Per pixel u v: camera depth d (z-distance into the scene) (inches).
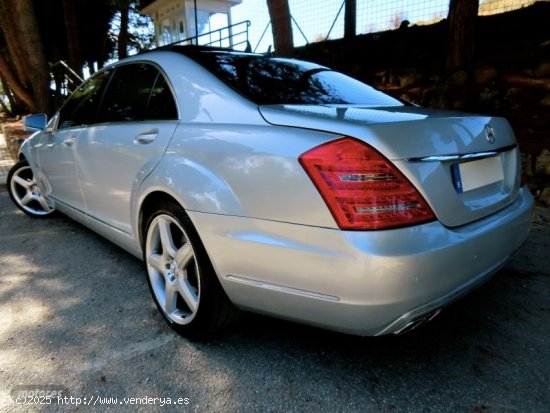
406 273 54.4
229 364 73.4
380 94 98.9
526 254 116.2
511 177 77.5
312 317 62.0
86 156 109.3
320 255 57.2
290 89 83.3
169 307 83.5
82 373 71.4
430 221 57.6
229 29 395.5
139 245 94.2
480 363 72.9
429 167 58.9
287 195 60.1
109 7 506.9
